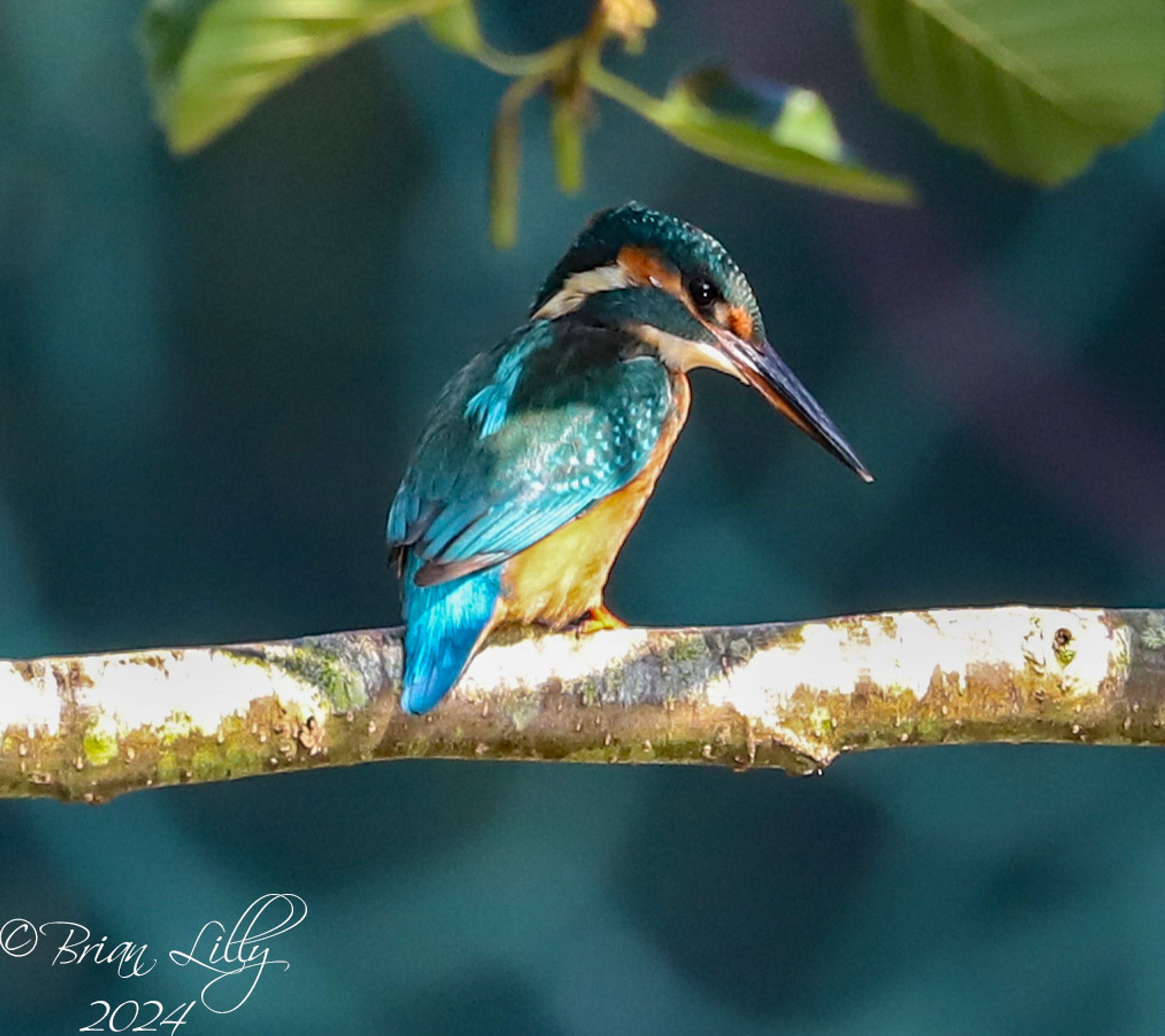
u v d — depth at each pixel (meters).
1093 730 4.84
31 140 14.55
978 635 4.84
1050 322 14.45
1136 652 4.82
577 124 3.42
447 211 14.93
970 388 14.47
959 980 12.99
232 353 14.88
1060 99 3.31
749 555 14.35
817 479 14.54
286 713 4.63
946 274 14.48
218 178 14.80
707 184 14.47
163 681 4.53
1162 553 14.36
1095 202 14.33
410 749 4.82
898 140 14.36
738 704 4.83
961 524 14.47
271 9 2.69
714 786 13.65
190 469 14.71
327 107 14.73
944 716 4.82
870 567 14.47
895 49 3.32
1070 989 12.80
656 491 14.42
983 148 3.41
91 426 14.59
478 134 14.86
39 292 14.61
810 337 14.59
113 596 14.36
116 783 4.50
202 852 13.02
